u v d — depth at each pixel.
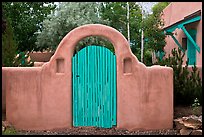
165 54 18.00
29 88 9.55
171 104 9.52
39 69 9.55
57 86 9.52
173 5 18.50
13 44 11.98
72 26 22.53
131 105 9.45
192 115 10.12
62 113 9.52
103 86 9.52
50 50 25.59
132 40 25.36
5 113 9.96
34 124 9.53
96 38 21.66
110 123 9.54
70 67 9.52
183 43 15.90
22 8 23.91
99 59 9.52
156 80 9.46
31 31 24.44
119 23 25.17
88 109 9.57
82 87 9.55
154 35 17.23
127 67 9.55
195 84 11.13
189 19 13.66
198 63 13.65
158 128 9.45
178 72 11.23
